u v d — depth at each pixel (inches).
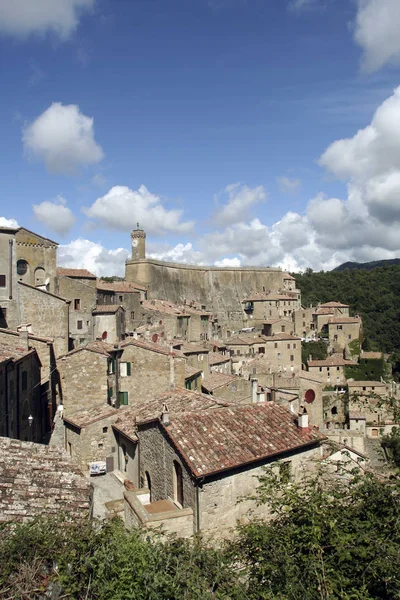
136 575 350.6
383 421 2662.4
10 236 1850.4
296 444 774.5
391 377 3959.2
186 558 397.4
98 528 407.8
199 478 654.5
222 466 680.4
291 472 772.6
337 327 4665.4
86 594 327.6
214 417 796.6
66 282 2268.7
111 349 1258.6
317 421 2667.3
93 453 1073.5
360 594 331.9
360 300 6225.4
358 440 2026.3
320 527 387.2
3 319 1811.0
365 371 3959.2
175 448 723.4
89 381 1208.8
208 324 3799.2
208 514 664.4
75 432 1104.2
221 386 1770.4
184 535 644.7
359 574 354.9
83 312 2317.9
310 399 2667.3
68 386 1200.8
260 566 383.2
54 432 1322.6
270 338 3914.9
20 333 1322.6
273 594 351.9
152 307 3410.4
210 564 395.5
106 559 350.9
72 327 2268.7
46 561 349.1
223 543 514.9
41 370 1469.0
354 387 3149.6
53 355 1555.1
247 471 714.8
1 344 1261.1
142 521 620.4
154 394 1282.0
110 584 335.6
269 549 396.2
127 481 946.1
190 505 677.9
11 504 406.9
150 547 389.4
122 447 1041.5
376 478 451.2
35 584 329.1
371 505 415.5
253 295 5634.8
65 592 327.6
